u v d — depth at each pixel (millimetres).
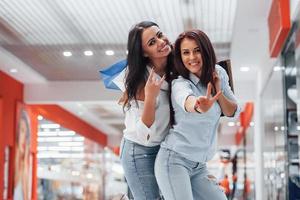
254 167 13328
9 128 11578
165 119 2566
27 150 12695
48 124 15727
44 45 9398
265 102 9984
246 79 12258
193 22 8047
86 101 12453
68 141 17844
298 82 5801
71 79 12336
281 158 7438
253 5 6949
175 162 2533
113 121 19469
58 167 17109
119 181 25484
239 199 19750
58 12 7594
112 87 2771
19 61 10555
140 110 2639
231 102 2541
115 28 8352
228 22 8047
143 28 2555
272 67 8477
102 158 22734
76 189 19250
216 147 2648
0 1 7180
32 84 12539
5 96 11422
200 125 2482
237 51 9469
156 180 2719
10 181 11461
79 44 9344
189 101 2268
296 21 5730
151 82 2453
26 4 7285
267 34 8227
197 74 2475
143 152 2686
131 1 7109
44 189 15617
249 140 15500
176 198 2527
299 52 5602
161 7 7359
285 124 6891
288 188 6828
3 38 8945
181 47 2461
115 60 10461
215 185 2701
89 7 7379
